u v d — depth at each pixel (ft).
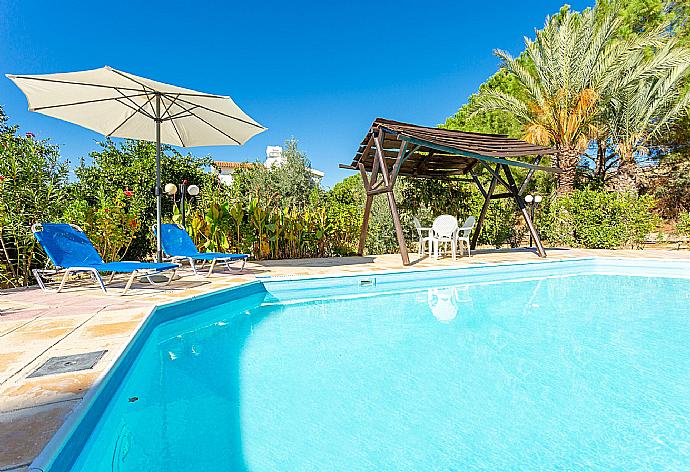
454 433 7.71
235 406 8.80
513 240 44.19
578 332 14.74
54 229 16.85
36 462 4.62
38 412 5.95
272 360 11.86
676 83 46.65
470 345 13.33
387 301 20.49
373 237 39.29
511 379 10.45
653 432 7.75
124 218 23.84
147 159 54.49
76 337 10.16
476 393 9.60
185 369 11.05
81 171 46.91
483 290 23.30
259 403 8.98
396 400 9.20
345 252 36.40
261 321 16.51
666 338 13.99
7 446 4.96
